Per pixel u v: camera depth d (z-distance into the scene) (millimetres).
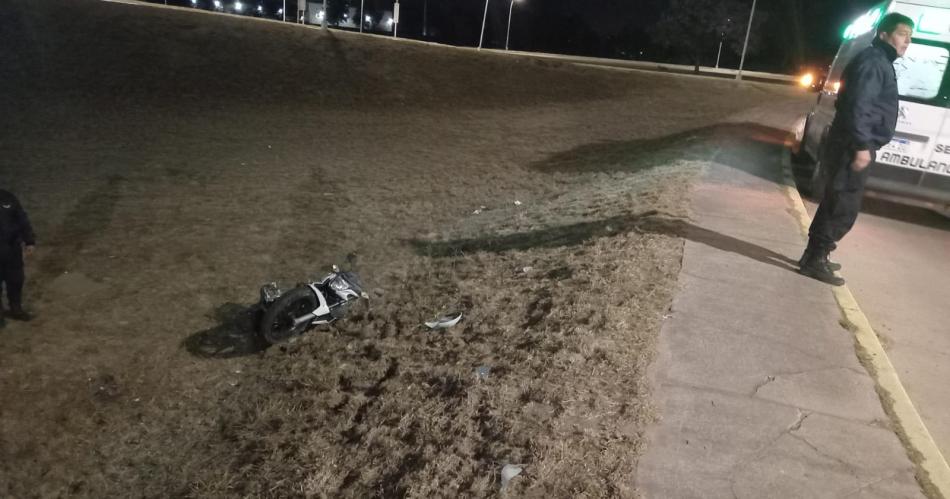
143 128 17312
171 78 22938
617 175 12547
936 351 5578
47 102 18891
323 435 4340
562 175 13859
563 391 4168
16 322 6469
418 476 3543
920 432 3957
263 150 15797
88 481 4449
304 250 8703
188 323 6605
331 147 16609
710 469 3514
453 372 4684
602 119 23688
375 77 26781
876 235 8969
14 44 23172
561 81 31797
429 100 25266
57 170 12820
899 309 6426
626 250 6609
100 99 19875
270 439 4465
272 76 24844
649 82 35656
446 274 7227
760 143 15531
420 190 12359
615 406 4012
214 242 8977
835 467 3600
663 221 7551
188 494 4082
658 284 5758
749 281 5953
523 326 5305
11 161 13305
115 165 13453
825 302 5641
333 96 23781
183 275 7801
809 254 6121
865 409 4152
